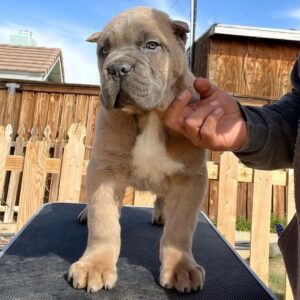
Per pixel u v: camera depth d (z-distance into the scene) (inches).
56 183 50.8
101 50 21.6
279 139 17.8
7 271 18.1
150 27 20.5
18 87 65.1
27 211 37.2
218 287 17.6
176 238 18.9
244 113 17.4
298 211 14.1
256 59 74.0
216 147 16.8
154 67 19.9
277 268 54.8
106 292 16.3
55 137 65.1
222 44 73.5
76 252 21.4
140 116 20.3
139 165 20.8
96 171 20.2
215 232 28.9
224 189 37.1
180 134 20.2
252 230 36.7
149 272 18.9
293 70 18.0
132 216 32.3
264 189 37.0
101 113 21.3
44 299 15.3
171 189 21.1
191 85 22.0
